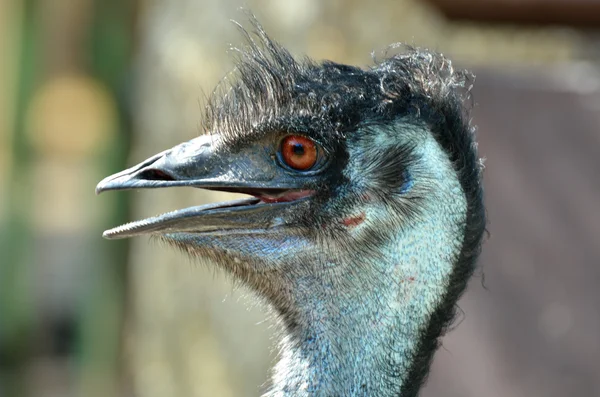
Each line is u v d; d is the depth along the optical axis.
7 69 19.61
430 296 6.76
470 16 10.04
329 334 6.79
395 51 10.42
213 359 14.97
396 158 6.72
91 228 20.02
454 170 6.78
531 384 10.14
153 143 16.95
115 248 18.17
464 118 7.01
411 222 6.73
